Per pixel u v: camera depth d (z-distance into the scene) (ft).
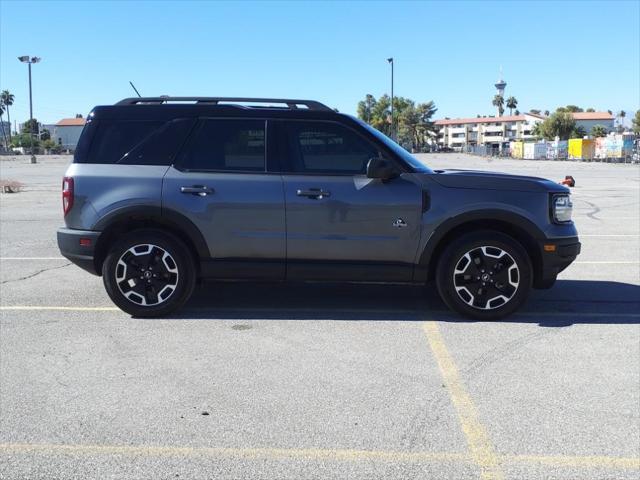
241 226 18.22
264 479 10.09
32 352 15.98
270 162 18.40
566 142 226.79
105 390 13.56
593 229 38.93
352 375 14.44
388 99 366.63
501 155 271.28
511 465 10.51
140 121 18.83
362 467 10.44
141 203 18.20
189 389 13.62
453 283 18.40
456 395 13.33
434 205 18.07
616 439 11.39
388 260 18.37
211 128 18.66
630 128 385.50
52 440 11.37
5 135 476.54
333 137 18.51
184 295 18.72
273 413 12.44
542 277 18.61
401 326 18.29
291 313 19.67
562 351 16.08
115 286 18.58
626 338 17.17
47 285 23.52
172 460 10.68
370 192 18.07
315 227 18.16
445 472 10.29
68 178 18.54
